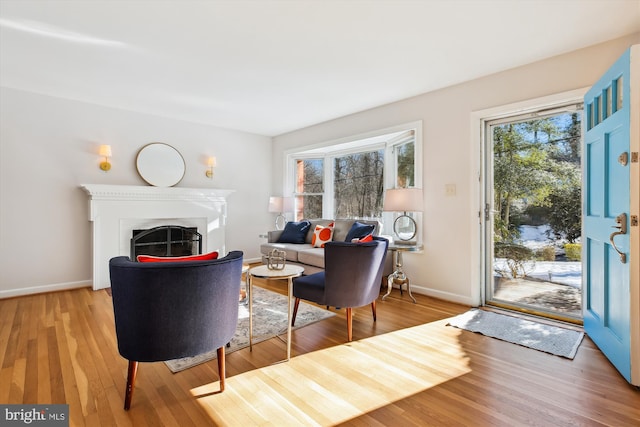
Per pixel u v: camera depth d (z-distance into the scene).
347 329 2.58
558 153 2.89
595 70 2.55
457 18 2.19
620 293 1.91
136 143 4.37
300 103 3.99
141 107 4.16
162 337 1.55
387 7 2.07
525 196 3.09
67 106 3.85
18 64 2.90
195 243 4.74
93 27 2.29
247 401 1.67
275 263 2.43
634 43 2.39
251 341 2.26
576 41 2.50
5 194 3.52
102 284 3.91
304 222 4.92
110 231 3.99
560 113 2.86
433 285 3.57
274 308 3.19
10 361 2.08
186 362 2.08
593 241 2.33
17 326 2.69
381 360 2.11
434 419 1.52
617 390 1.75
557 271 2.91
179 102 3.96
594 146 2.29
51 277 3.80
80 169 3.96
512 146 3.16
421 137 3.65
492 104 3.10
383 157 4.63
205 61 2.84
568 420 1.50
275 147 5.84
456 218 3.36
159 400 1.67
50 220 3.78
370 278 2.48
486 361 2.08
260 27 2.30
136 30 2.33
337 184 5.30
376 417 1.54
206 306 1.61
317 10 2.10
